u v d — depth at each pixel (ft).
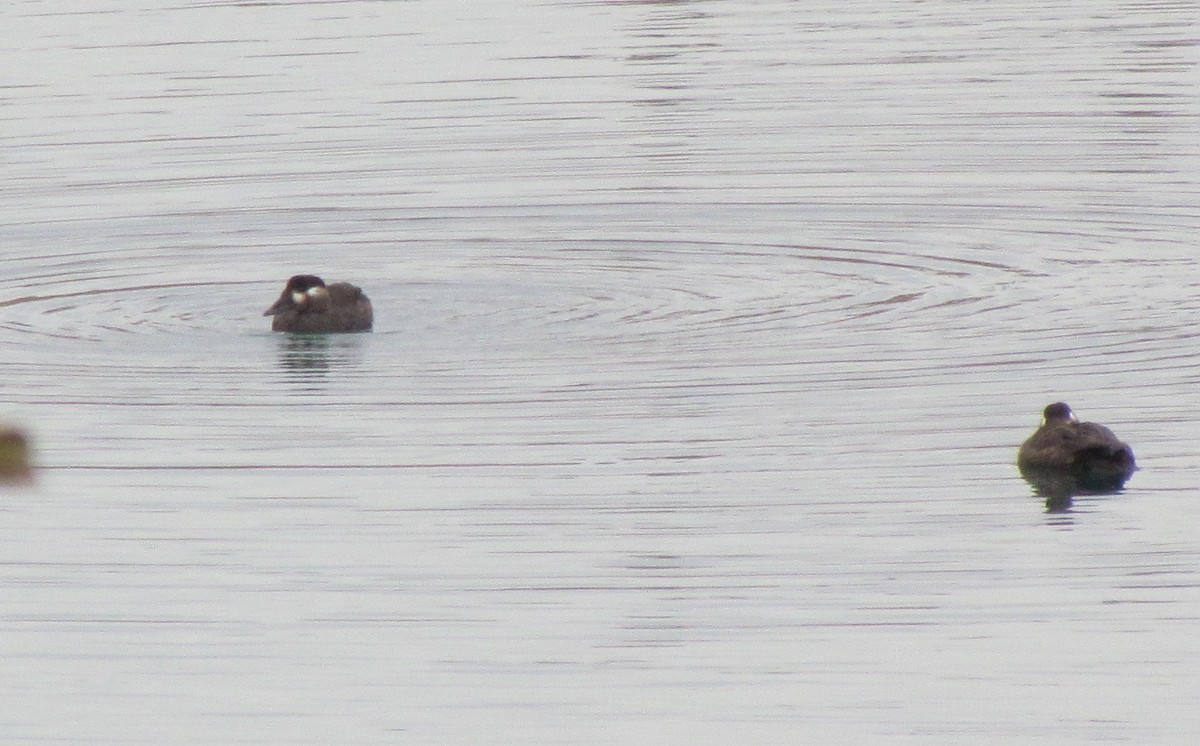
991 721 158.92
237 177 345.72
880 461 213.87
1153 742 154.71
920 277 288.51
